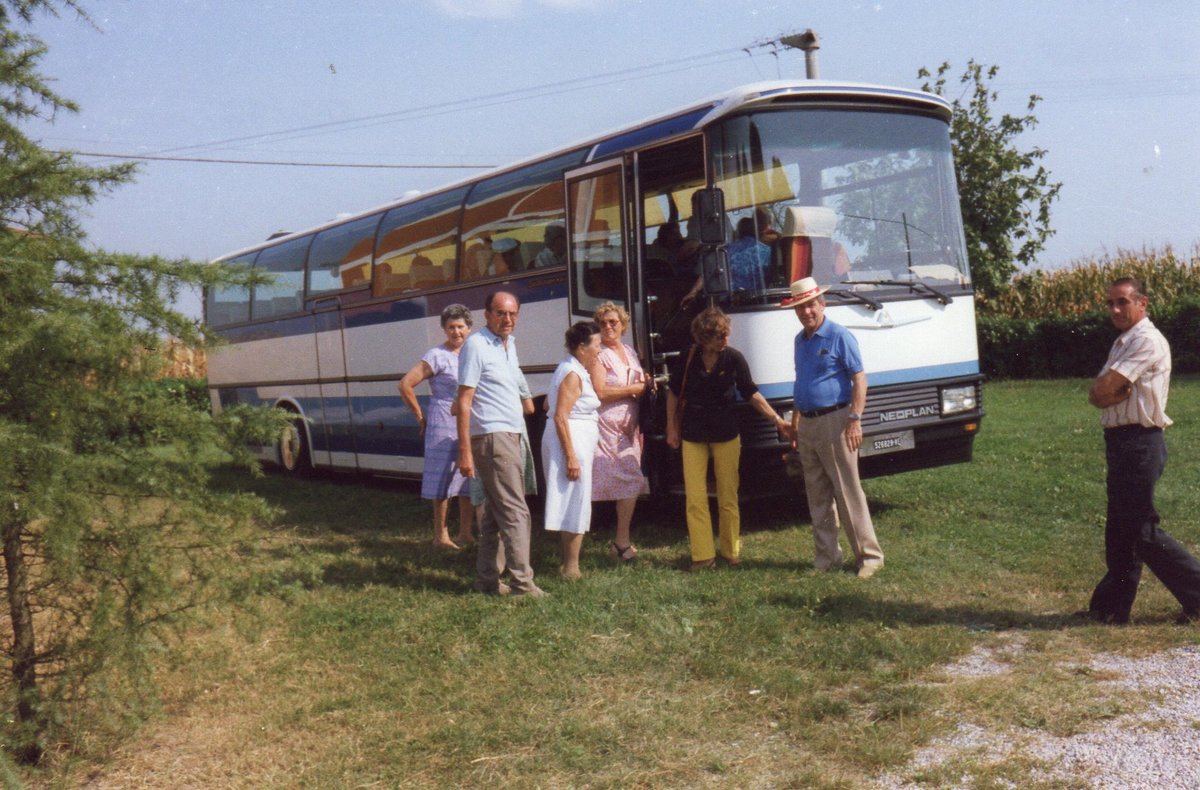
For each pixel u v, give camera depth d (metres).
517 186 10.11
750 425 7.99
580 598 6.80
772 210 8.09
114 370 4.45
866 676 5.27
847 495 7.13
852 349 7.07
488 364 6.85
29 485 4.07
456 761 4.48
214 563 4.75
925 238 8.81
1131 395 5.68
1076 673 5.16
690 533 7.60
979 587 6.73
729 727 4.72
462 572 7.89
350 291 12.99
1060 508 8.88
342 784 4.30
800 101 8.30
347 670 5.72
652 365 8.59
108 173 4.56
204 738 4.88
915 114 8.87
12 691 4.60
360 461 13.20
